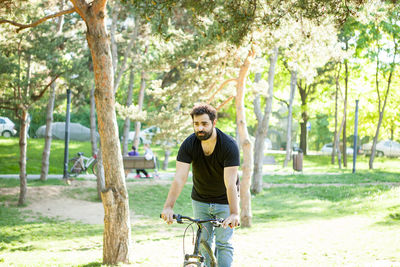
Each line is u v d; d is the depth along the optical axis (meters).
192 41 14.34
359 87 39.41
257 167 22.59
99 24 8.37
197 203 4.70
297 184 24.67
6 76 14.76
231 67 15.24
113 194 8.52
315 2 8.09
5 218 14.84
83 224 14.70
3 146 32.84
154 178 23.02
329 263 7.83
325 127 66.69
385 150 47.00
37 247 11.09
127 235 8.59
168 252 9.62
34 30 15.75
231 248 4.57
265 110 22.44
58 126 41.06
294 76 33.69
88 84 17.61
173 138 16.97
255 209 18.62
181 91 15.91
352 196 21.08
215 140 4.24
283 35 12.38
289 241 10.82
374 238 10.62
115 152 8.67
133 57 23.06
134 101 38.69
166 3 8.07
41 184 20.22
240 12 8.17
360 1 8.07
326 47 14.55
